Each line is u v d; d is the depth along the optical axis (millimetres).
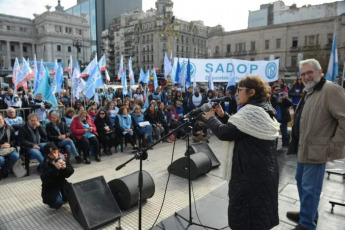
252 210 1984
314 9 45281
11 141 5309
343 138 2385
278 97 6809
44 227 3248
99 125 6527
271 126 1975
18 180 4855
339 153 2469
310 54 38688
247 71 11906
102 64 10539
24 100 10406
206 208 3643
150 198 4039
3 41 70062
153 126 7824
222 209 3607
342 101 2414
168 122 8484
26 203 3906
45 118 7602
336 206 3588
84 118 6137
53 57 71438
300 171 2896
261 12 52531
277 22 50156
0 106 9781
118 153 6773
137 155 2609
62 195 3803
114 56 88312
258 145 1986
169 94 11828
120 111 7035
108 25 102812
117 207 3418
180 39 71188
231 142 2162
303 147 2676
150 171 5273
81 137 5906
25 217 3496
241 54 49375
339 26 38156
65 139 5734
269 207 1998
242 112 2004
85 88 8664
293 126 3031
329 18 39250
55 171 3482
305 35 42125
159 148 7172
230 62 11773
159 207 3754
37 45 75875
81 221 3203
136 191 3621
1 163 4812
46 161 3578
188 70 11336
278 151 6516
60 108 7949
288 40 43844
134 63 76062
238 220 2029
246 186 1990
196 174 4676
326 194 3973
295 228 2811
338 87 2477
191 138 8344
